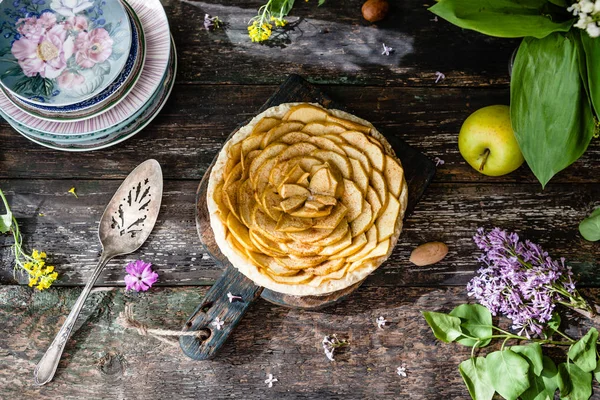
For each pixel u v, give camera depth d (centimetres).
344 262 79
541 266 85
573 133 76
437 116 91
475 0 73
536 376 86
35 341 88
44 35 81
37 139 85
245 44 91
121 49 81
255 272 80
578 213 90
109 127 82
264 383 88
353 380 88
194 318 85
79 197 89
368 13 89
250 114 90
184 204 89
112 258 89
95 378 87
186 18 91
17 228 86
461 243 89
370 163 80
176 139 90
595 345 85
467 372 86
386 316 89
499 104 91
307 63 91
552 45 75
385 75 91
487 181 90
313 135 80
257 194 78
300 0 91
